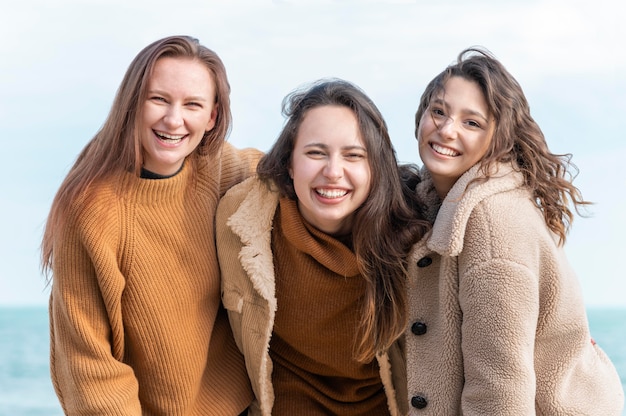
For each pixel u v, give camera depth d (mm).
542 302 2070
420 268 2150
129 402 2170
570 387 2189
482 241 1971
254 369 2324
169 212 2195
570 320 2109
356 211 2160
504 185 2025
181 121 2092
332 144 2066
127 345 2254
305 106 2135
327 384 2439
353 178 2084
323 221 2152
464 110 2072
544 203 2094
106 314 2162
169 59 2104
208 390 2357
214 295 2326
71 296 2117
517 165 2107
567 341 2129
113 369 2148
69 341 2156
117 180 2123
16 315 22188
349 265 2164
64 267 2107
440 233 2018
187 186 2244
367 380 2408
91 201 2084
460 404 2111
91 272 2117
